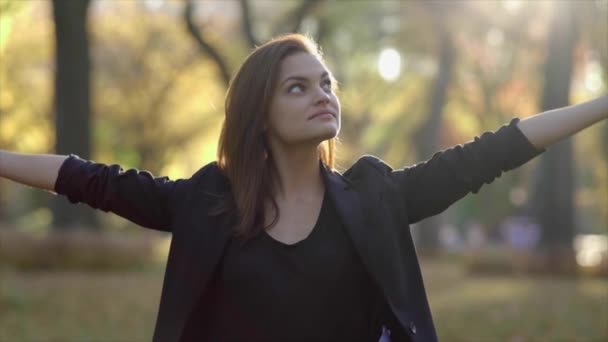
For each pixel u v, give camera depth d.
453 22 34.66
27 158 3.30
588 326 11.25
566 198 22.33
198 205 3.15
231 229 3.07
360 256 3.03
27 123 39.69
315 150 3.21
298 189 3.18
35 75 39.12
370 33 38.19
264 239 3.05
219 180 3.20
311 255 3.02
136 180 3.24
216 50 24.73
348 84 41.38
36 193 43.62
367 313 3.08
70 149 22.17
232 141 3.18
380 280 3.02
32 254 20.64
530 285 18.72
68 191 3.27
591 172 49.94
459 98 43.25
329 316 3.01
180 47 40.81
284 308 2.99
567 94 22.48
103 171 3.27
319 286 3.01
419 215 3.27
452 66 36.59
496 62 40.69
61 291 15.74
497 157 3.24
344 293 3.03
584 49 29.38
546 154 22.45
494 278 21.36
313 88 3.15
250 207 3.07
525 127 3.26
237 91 3.20
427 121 36.28
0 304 13.16
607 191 41.66
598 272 21.00
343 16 30.62
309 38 3.32
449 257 33.72
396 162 48.81
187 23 24.48
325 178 3.18
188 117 43.31
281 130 3.14
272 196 3.14
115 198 3.23
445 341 10.54
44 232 21.62
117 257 21.48
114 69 41.41
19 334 11.12
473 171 3.24
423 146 36.41
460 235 53.56
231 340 3.02
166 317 3.09
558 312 12.66
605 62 29.92
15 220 46.31
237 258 3.03
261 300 2.99
